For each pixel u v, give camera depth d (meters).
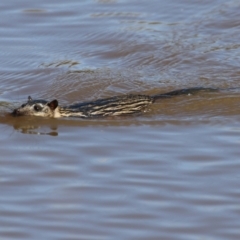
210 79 58.19
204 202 39.72
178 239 36.34
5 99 54.88
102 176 42.72
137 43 64.88
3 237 36.50
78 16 71.31
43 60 61.97
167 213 38.69
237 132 48.25
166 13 71.88
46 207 39.31
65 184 41.81
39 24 69.62
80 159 45.00
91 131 49.06
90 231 37.03
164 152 45.72
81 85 57.34
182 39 65.75
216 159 44.59
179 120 50.50
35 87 57.16
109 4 74.31
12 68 60.53
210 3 73.81
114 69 60.31
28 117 51.31
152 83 57.78
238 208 39.03
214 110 52.03
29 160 44.94
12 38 66.69
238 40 65.62
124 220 38.03
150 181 42.03
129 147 46.53
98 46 64.94
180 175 42.69
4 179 42.50
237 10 71.50
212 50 63.41
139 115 51.53
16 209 39.09
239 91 55.34
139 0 74.75
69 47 64.81
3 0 74.81
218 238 36.41
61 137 48.19
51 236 36.59
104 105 52.50
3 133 48.91
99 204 39.59
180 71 59.91
